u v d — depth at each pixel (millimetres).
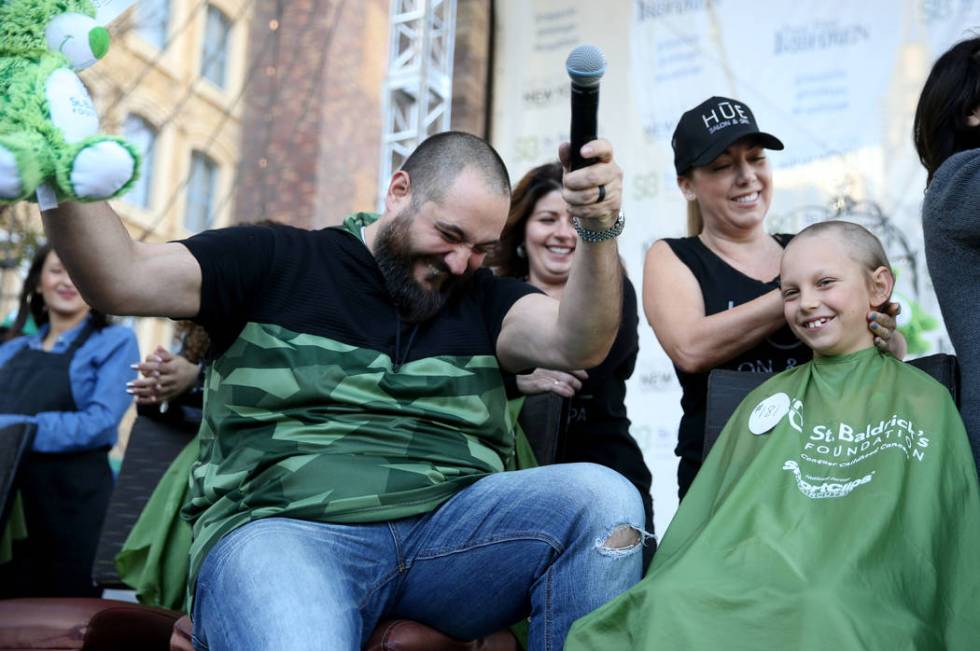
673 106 5523
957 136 2521
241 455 2307
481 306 2580
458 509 2301
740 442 2338
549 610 2234
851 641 1835
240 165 11031
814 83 5277
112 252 2076
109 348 4129
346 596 2121
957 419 2170
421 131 6090
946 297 2346
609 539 2209
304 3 11195
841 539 2008
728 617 1939
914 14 5152
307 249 2451
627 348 3232
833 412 2254
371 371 2369
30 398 4012
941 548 2008
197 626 2203
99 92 10203
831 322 2365
